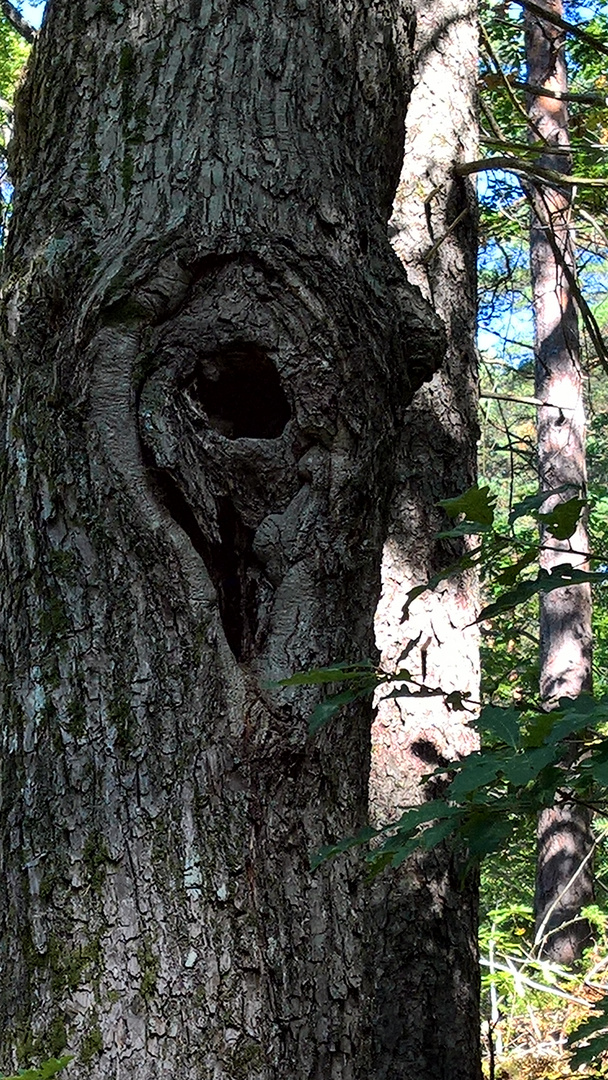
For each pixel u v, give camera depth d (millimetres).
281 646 1884
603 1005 1646
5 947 1807
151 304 1868
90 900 1765
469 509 1637
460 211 4695
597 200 6336
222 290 1902
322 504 1919
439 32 4820
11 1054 1751
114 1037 1717
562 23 4762
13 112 2236
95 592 1842
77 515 1860
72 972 1745
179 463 1855
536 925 9664
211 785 1799
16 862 1812
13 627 1885
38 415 1905
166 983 1730
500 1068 4672
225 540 1942
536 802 1536
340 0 2129
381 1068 3871
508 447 9266
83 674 1824
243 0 2059
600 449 18016
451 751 4230
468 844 1550
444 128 4719
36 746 1821
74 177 1989
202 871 1768
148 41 2043
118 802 1786
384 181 2252
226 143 1968
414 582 4297
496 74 5848
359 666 1669
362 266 2025
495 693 11070
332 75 2090
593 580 1670
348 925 1879
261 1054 1741
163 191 1940
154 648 1826
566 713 1433
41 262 1937
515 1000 5230
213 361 1911
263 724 1835
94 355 1865
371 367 1969
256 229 1921
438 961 4000
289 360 1897
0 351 1990
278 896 1819
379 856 1590
